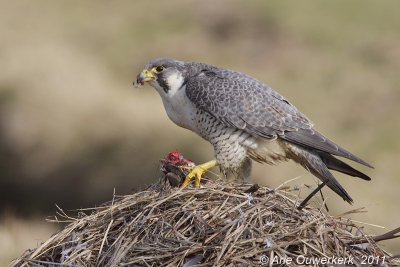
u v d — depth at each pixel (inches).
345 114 753.0
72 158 646.5
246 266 203.6
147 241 217.5
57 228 451.2
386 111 756.0
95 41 876.6
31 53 779.4
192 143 642.8
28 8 942.4
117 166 633.0
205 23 918.4
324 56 855.1
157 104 706.2
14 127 671.1
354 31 900.6
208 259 208.1
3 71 738.2
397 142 700.7
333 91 791.7
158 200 229.6
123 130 664.4
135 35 890.7
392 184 634.2
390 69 830.5
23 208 602.2
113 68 821.2
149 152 639.8
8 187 631.8
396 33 898.7
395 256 217.6
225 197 228.8
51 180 634.8
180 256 207.8
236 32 902.4
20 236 400.8
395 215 577.3
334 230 217.8
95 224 230.4
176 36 890.1
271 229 215.2
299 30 902.4
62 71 738.8
